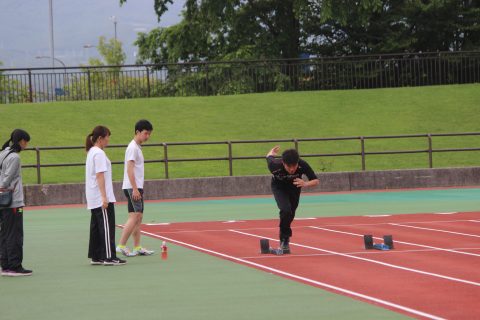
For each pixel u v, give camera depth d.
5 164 14.29
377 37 61.03
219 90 49.09
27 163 36.84
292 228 21.58
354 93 46.59
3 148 14.68
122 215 26.22
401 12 60.22
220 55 59.25
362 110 44.47
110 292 12.60
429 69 51.59
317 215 25.17
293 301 11.55
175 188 32.72
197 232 21.16
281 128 42.16
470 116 43.69
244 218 24.88
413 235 19.67
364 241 17.27
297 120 43.12
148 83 46.91
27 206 30.98
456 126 42.69
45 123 41.25
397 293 12.05
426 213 25.27
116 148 39.19
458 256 15.98
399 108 44.69
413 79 51.69
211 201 31.30
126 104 44.16
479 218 23.56
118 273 14.51
